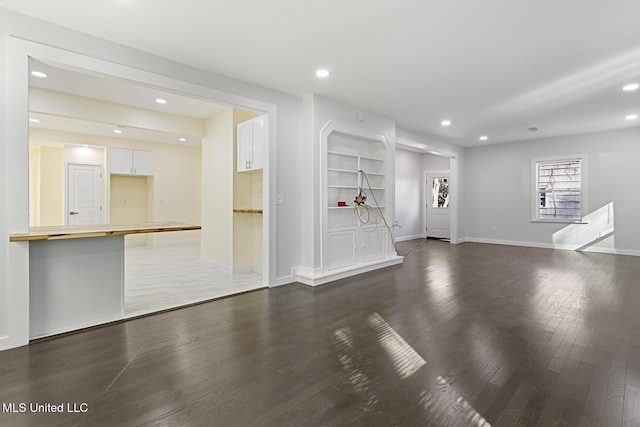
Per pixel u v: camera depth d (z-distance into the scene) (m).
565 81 3.87
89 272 2.86
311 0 2.33
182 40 2.90
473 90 4.19
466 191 8.51
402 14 2.50
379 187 5.58
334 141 4.82
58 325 2.71
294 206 4.44
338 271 4.57
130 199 7.75
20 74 2.46
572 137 6.89
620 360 2.22
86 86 4.07
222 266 5.28
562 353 2.33
